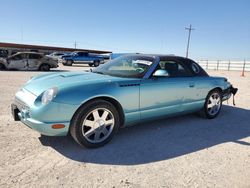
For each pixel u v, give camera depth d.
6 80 11.06
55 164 3.10
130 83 3.85
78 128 3.41
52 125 3.24
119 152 3.53
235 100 8.16
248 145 4.00
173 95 4.50
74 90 3.34
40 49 50.34
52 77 4.00
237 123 5.27
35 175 2.82
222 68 36.56
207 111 5.38
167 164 3.22
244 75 22.83
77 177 2.82
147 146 3.79
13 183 2.63
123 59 4.82
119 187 2.66
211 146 3.89
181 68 4.88
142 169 3.07
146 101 4.08
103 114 3.63
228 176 2.97
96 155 3.41
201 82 5.03
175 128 4.72
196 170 3.09
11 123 4.55
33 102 3.31
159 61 4.41
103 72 4.46
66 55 28.03
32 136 3.96
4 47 46.53
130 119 3.97
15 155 3.28
